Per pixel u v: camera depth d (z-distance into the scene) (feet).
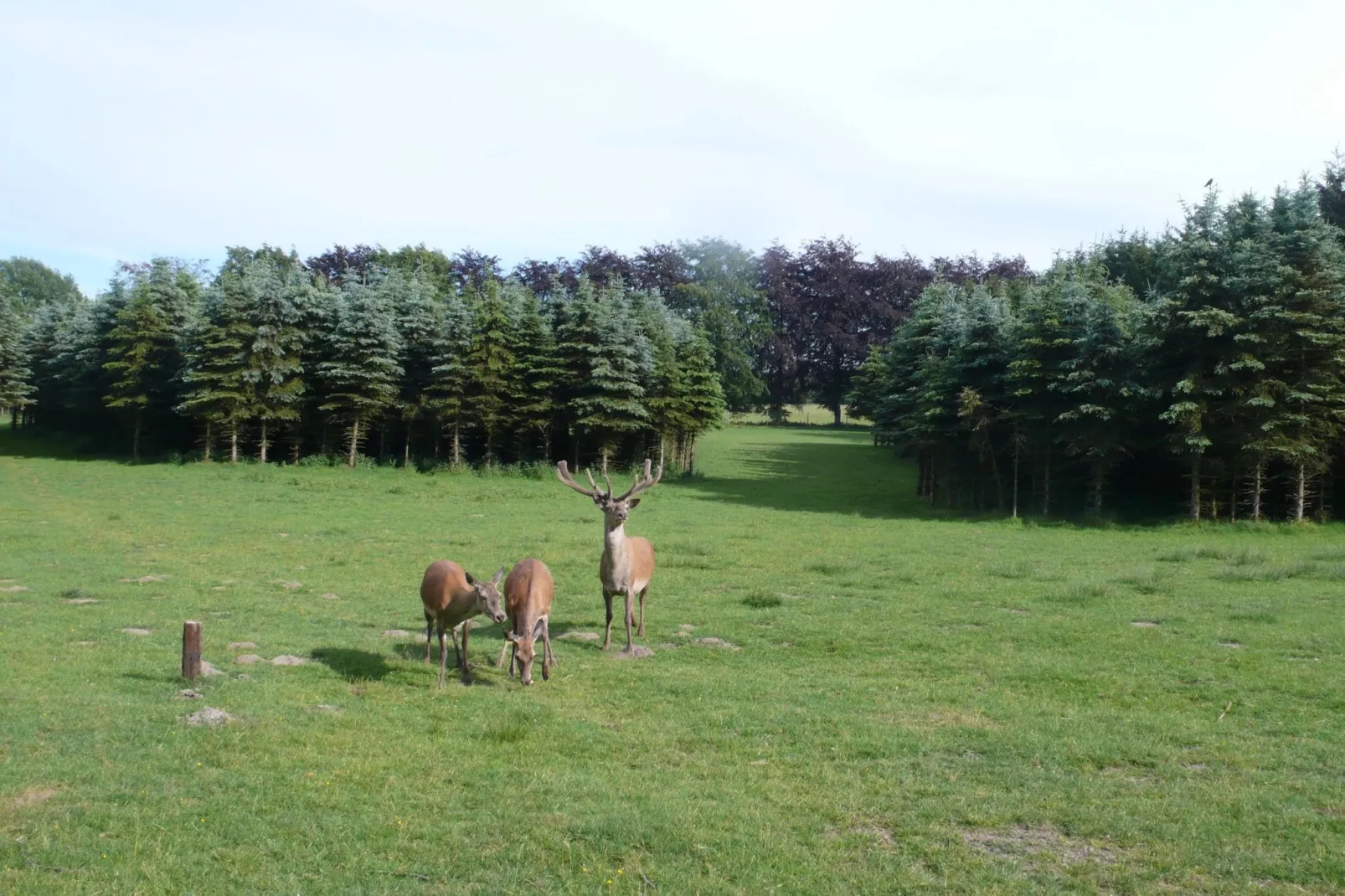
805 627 45.91
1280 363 94.99
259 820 21.62
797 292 298.15
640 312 161.99
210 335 144.25
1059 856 21.01
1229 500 103.19
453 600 33.32
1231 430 94.79
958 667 38.75
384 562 64.64
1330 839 21.68
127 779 23.58
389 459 148.97
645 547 43.32
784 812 23.20
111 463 148.66
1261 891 19.34
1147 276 163.32
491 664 37.86
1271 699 33.76
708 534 85.25
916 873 19.95
